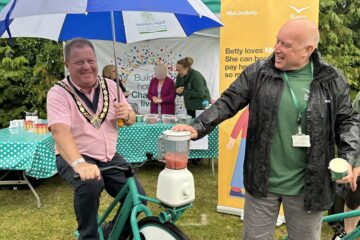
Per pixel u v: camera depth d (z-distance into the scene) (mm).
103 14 3225
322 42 8922
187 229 3656
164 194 1956
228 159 3955
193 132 2041
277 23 3537
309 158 1924
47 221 3850
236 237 3508
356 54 9180
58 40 3227
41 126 4539
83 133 2275
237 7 3619
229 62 3709
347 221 2840
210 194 4656
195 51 7215
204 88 5977
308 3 3439
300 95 1930
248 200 2131
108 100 2375
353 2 9266
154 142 5055
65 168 2287
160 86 6004
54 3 1976
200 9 2232
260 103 1984
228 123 3896
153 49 7219
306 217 2023
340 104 1959
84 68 2205
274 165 2002
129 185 2205
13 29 2967
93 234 2268
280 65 1939
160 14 3180
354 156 1900
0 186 4801
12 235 3531
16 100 7594
